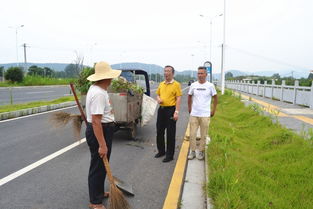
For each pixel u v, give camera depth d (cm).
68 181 431
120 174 463
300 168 436
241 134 744
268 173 436
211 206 324
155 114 1194
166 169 489
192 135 539
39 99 1803
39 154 571
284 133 618
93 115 311
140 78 954
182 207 347
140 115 770
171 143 532
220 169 410
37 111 1179
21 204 355
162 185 418
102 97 314
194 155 545
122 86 645
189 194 384
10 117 1023
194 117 536
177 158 555
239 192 334
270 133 676
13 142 668
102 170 343
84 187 410
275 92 1728
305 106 1280
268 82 2269
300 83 1636
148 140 714
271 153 530
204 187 396
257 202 318
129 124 688
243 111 1055
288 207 322
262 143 617
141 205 354
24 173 462
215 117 977
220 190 351
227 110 1268
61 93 2398
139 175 459
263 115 897
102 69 329
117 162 528
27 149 608
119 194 329
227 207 304
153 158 555
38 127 850
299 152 505
